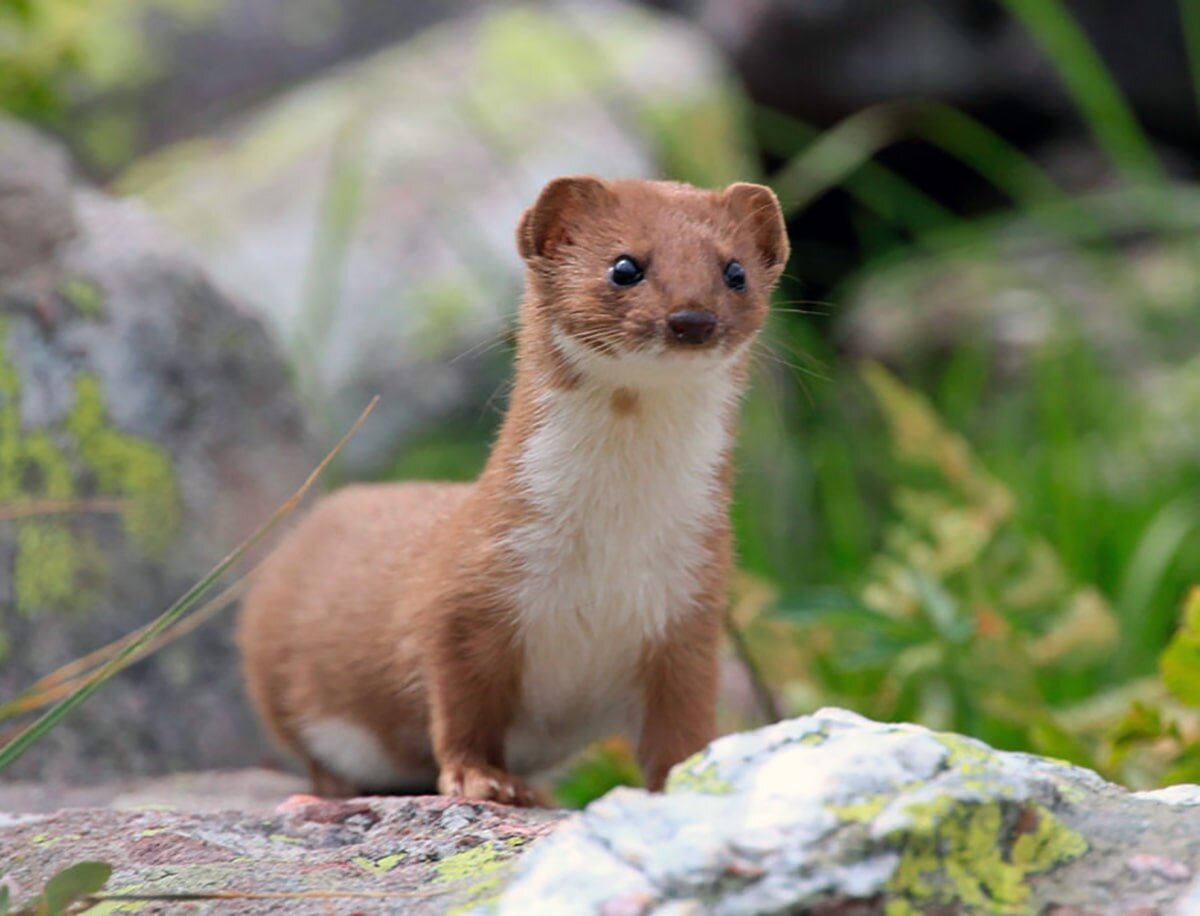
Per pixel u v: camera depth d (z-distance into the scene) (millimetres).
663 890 4754
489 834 6344
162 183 18531
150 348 11273
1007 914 4820
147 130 20391
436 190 17406
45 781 10047
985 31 21156
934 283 20062
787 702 11625
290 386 12070
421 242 16781
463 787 7941
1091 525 14562
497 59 19547
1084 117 21625
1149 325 18281
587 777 10789
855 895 4730
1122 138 16766
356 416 15703
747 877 4746
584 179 8047
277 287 16625
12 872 6293
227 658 10961
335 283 16062
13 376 10812
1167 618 13711
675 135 18828
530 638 8102
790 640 11734
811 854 4801
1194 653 8219
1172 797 5691
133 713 10523
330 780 9547
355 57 21500
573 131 18344
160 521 10984
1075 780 5684
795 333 17875
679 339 7477
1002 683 10070
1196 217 18109
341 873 5945
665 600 8055
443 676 8180
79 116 20078
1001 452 15977
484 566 8008
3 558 10406
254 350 11828
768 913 4688
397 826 6645
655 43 20125
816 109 21438
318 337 15672
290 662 9383
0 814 7156
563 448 7898
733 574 8484
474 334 16156
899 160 22188
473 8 21875
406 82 19250
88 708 10344
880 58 21078
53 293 11109
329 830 6668
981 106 21422
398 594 8711
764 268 8445
